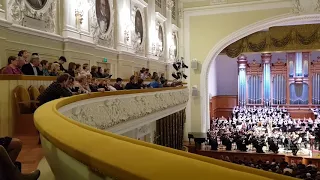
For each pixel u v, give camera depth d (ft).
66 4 31.55
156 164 3.56
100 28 38.81
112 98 24.82
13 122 18.37
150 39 55.06
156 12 58.08
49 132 6.14
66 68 31.14
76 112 17.87
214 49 70.33
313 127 73.97
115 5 43.06
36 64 22.57
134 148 4.42
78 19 33.35
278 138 63.87
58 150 6.32
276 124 77.05
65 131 6.03
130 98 28.58
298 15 64.18
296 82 92.43
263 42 75.10
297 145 60.23
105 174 4.05
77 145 4.91
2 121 17.48
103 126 23.07
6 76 17.95
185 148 63.67
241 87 96.63
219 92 101.65
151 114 34.99
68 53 31.55
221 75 101.55
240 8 67.92
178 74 60.23
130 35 46.42
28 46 26.91
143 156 3.96
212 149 62.90
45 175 10.18
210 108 90.58
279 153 58.65
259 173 3.60
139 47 50.44
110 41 41.55
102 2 39.27
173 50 67.41
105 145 4.71
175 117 59.21
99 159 4.09
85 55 34.63
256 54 98.53
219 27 69.72
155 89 35.68
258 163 52.06
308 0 63.36
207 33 70.64
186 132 72.49
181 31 72.49
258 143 60.90
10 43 24.88
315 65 91.30
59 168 6.48
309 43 72.13
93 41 36.76
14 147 9.58
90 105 20.63
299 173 43.93
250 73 96.07
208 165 3.47
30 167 11.89
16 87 18.61
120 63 43.29
